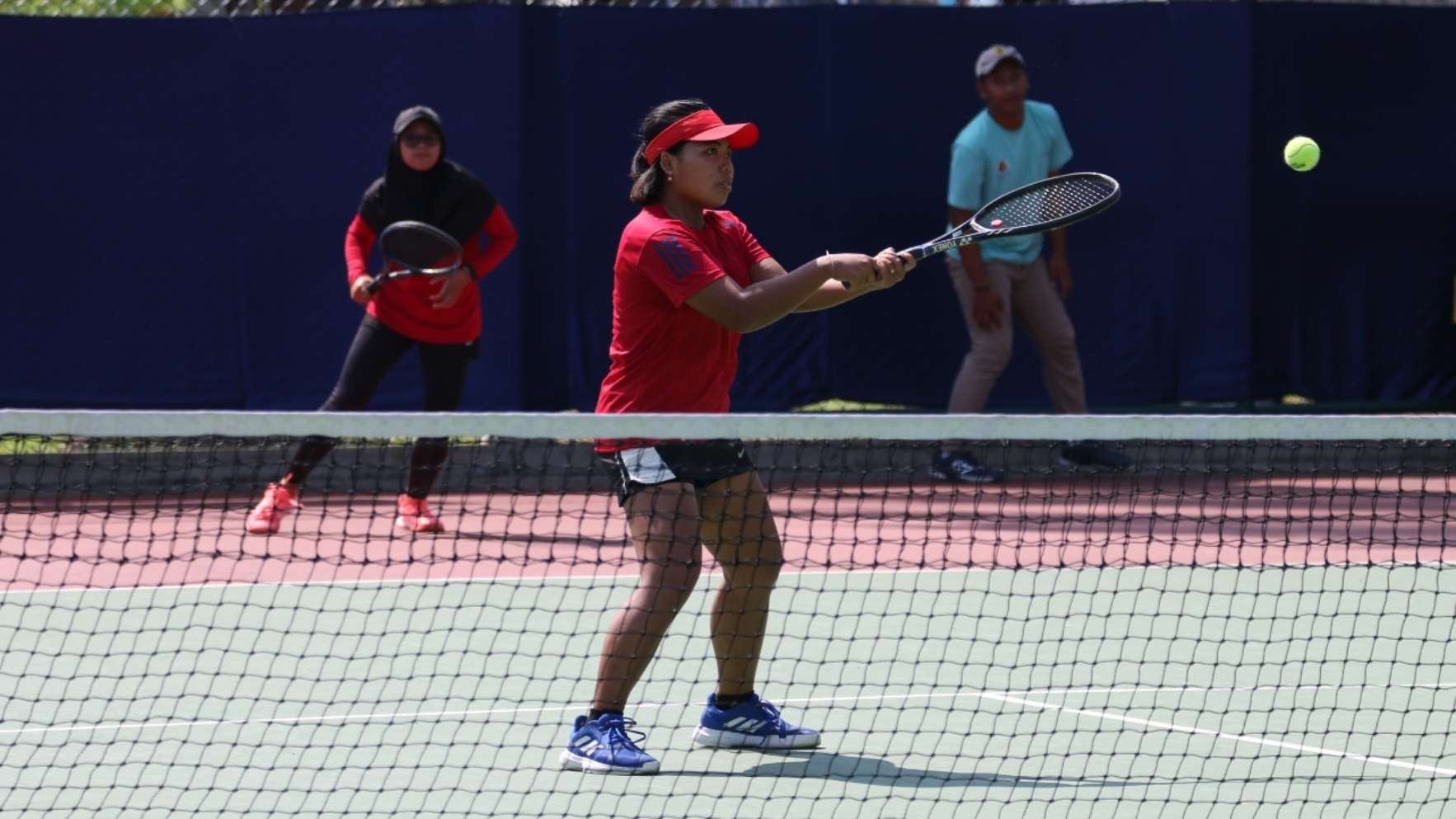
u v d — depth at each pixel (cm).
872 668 1394
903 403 2733
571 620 1597
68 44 2525
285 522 2216
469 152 2573
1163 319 2780
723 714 1159
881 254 1102
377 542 2073
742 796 1037
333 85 2567
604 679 1110
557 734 1195
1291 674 1380
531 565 1919
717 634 1159
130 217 2555
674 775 1091
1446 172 2880
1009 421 992
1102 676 1370
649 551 1109
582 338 2627
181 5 2686
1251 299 2798
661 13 2611
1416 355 2888
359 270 2102
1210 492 2498
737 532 1145
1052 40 2722
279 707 1262
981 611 1622
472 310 2130
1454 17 2862
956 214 2528
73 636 1505
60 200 2538
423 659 1428
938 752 1142
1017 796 1041
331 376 2595
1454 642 1498
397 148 2075
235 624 1570
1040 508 2348
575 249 2614
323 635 1520
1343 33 2814
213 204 2567
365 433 979
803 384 2698
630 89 2611
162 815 992
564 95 2595
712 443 1118
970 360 2573
